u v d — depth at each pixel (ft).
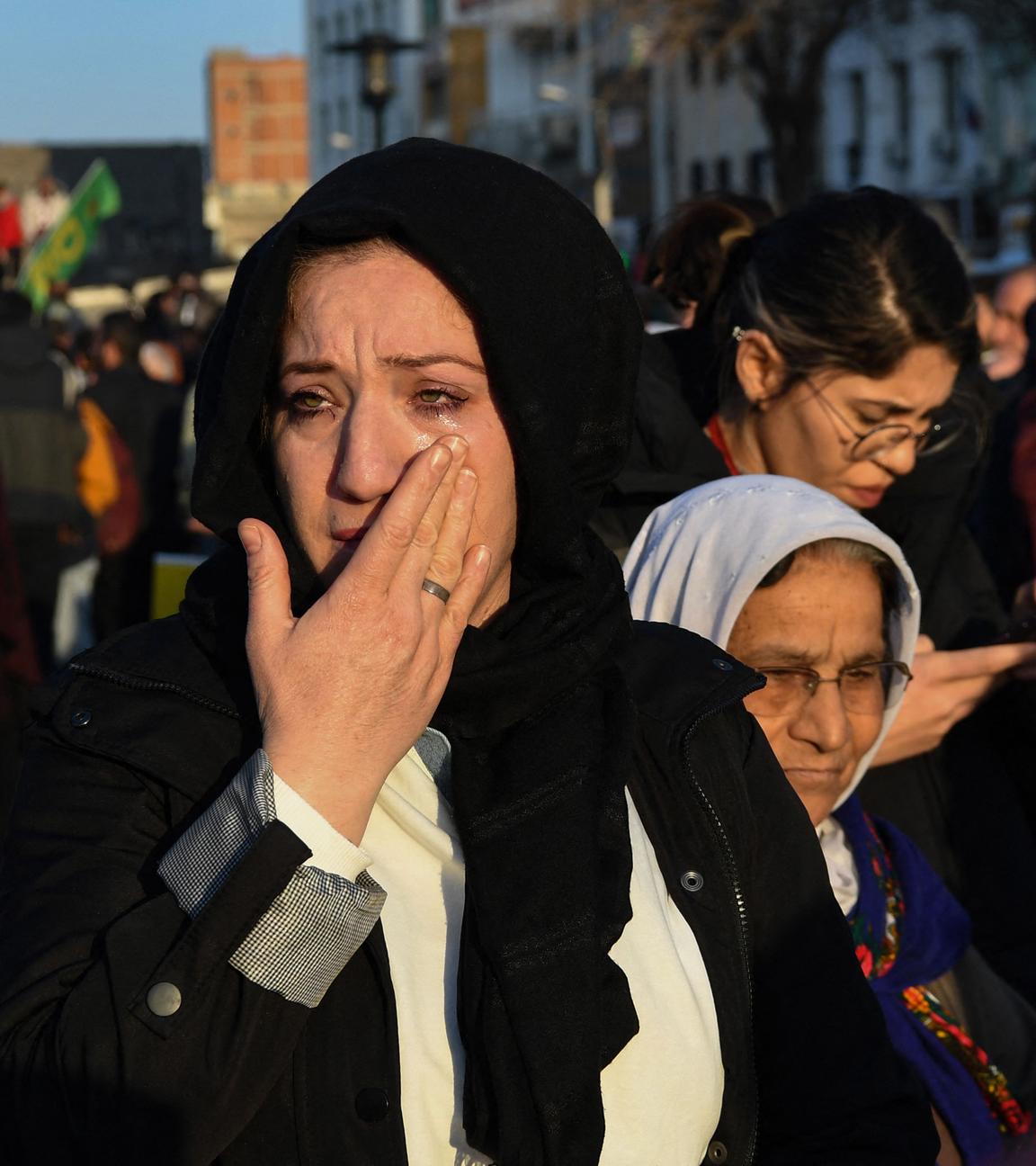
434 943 5.44
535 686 5.62
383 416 5.39
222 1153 5.13
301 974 4.93
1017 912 9.40
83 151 144.46
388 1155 5.12
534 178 5.71
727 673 6.19
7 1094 5.00
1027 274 26.96
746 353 9.48
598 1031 5.24
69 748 5.51
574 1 93.30
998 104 114.01
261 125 305.53
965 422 10.21
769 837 6.04
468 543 5.47
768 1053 5.93
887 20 93.97
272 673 5.11
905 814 9.39
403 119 198.18
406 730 5.13
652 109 148.87
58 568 25.14
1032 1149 8.11
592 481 5.97
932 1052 8.01
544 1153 5.11
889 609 8.02
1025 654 9.26
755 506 7.70
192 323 54.60
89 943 5.14
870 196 9.43
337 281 5.42
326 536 5.48
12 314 24.58
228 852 4.96
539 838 5.42
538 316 5.51
